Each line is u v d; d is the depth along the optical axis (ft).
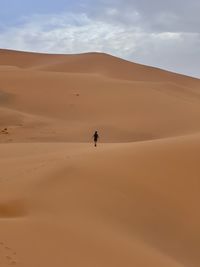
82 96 182.70
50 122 152.97
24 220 41.52
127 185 54.19
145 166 59.41
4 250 35.09
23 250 36.06
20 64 348.59
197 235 49.67
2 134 134.72
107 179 54.44
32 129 142.61
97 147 80.18
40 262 34.94
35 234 39.24
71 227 42.32
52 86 194.29
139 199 52.54
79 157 61.05
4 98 176.45
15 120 149.18
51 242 38.55
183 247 47.75
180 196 55.16
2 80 199.72
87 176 53.93
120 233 44.93
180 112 171.83
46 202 46.65
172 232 49.24
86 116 163.94
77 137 138.51
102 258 38.50
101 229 43.68
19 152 85.71
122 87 197.67
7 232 38.37
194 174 59.57
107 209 48.98
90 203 48.65
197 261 45.85
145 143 69.72
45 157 70.33
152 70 315.78
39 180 51.57
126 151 63.62
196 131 151.53
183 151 64.44
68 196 48.85
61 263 35.78
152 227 49.11
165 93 201.98
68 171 54.49
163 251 45.57
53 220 42.83
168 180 57.36
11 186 50.26
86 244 40.01
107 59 319.47
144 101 180.04
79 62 316.19
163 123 159.02
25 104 173.06
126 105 174.50
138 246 43.04
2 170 62.59
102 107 171.63
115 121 158.51
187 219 51.72
